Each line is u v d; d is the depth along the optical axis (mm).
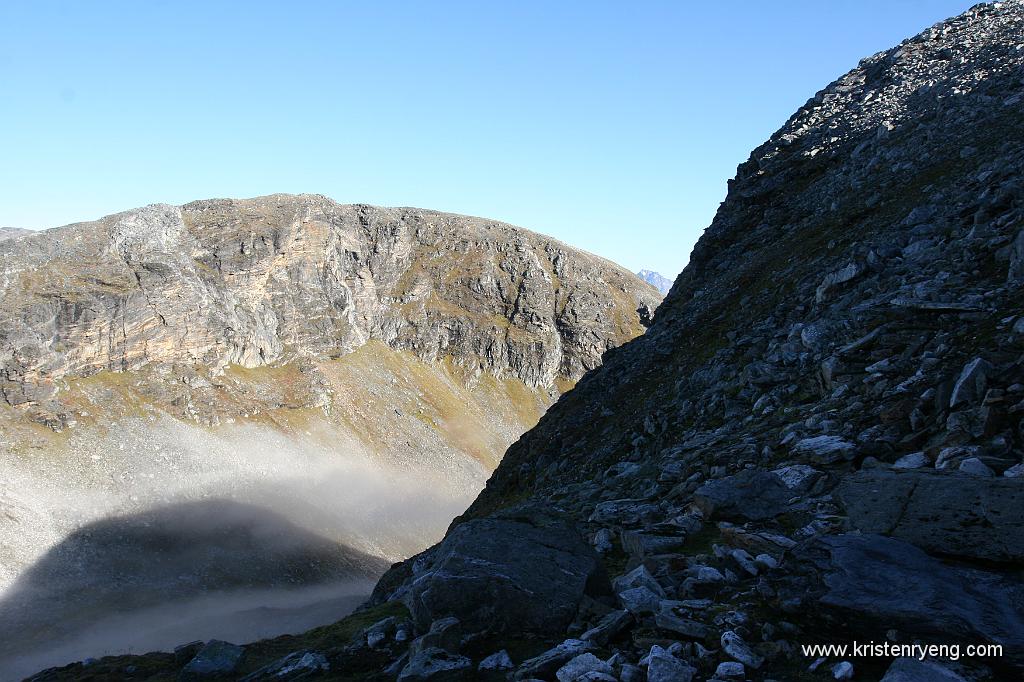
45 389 172500
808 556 10672
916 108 54719
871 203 42281
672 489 20766
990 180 31312
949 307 20938
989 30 63500
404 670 10680
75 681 18250
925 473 12016
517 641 11508
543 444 54250
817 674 8711
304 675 12461
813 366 25234
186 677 14758
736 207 66375
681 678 8914
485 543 13227
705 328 46250
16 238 196625
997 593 8992
